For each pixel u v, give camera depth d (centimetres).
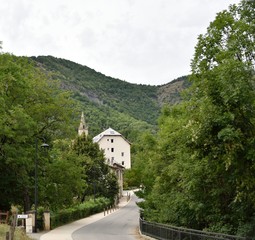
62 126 3775
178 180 2380
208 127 1084
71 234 2955
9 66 3331
